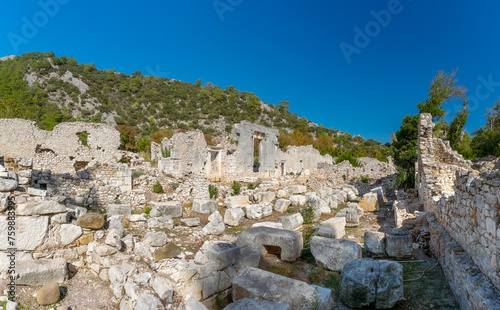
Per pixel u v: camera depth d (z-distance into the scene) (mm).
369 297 5898
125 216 10055
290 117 108062
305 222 13523
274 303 4848
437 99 31844
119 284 5211
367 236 8984
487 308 4414
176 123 80625
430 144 14500
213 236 10297
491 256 5016
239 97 112438
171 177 18781
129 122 74250
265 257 8750
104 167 15109
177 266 5824
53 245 5734
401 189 22109
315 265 8219
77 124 29797
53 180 12688
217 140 45438
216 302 6074
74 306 4965
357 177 34625
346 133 108312
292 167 50719
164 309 4754
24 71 86812
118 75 104812
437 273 7617
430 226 9562
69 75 90750
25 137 27547
